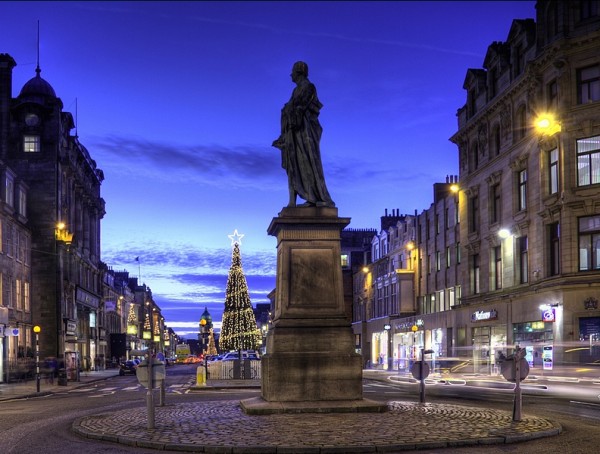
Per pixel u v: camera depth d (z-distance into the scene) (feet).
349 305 289.12
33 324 184.03
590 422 51.24
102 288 276.21
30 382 153.99
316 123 56.39
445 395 84.28
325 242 53.93
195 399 80.79
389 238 233.14
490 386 104.17
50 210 194.29
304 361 51.26
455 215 173.58
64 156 204.03
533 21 130.72
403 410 51.21
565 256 111.75
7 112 197.88
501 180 141.38
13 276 166.40
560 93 114.01
